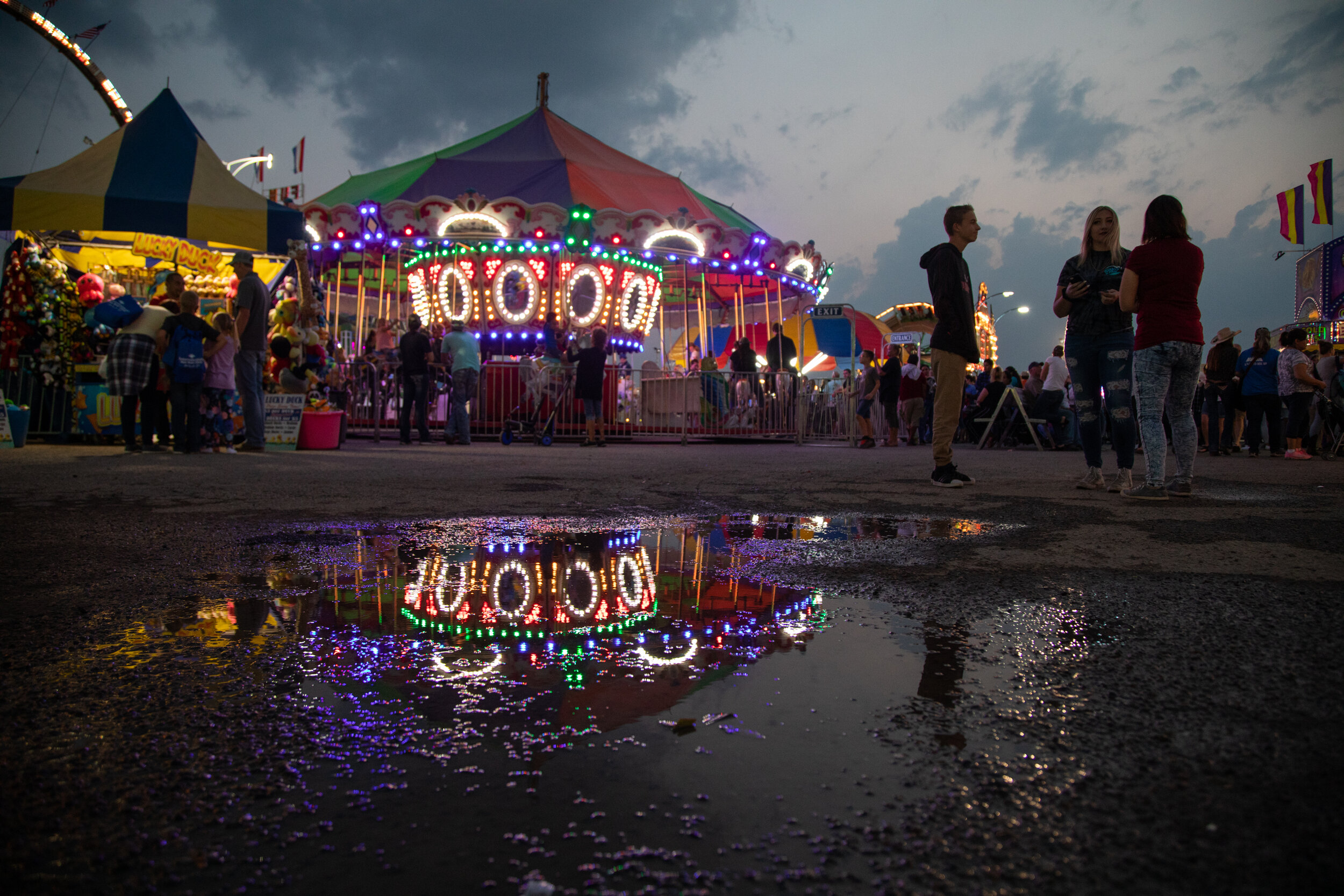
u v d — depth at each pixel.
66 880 0.74
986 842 0.81
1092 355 4.98
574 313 16.92
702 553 2.64
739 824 0.84
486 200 14.77
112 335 9.65
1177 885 0.73
